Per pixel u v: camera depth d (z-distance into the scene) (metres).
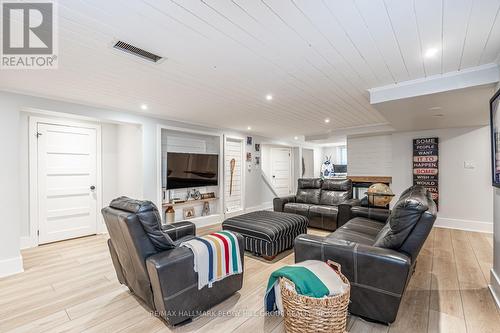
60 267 2.96
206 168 5.37
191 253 1.93
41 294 2.33
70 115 3.49
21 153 3.64
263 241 3.12
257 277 2.68
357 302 1.88
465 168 4.72
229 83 2.76
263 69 2.38
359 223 3.15
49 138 3.92
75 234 4.19
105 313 2.02
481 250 3.48
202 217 5.25
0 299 2.24
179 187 4.88
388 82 2.75
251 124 5.31
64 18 1.57
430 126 4.71
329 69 2.39
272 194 7.62
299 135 7.06
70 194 4.15
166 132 4.84
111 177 4.68
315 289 1.61
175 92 3.06
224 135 5.80
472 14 1.54
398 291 1.71
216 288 2.08
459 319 1.90
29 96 3.06
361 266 1.84
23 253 3.44
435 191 4.95
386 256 1.75
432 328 1.79
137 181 4.33
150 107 3.81
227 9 1.49
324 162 9.75
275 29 1.71
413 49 2.00
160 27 1.68
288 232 3.38
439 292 2.31
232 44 1.91
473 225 4.63
